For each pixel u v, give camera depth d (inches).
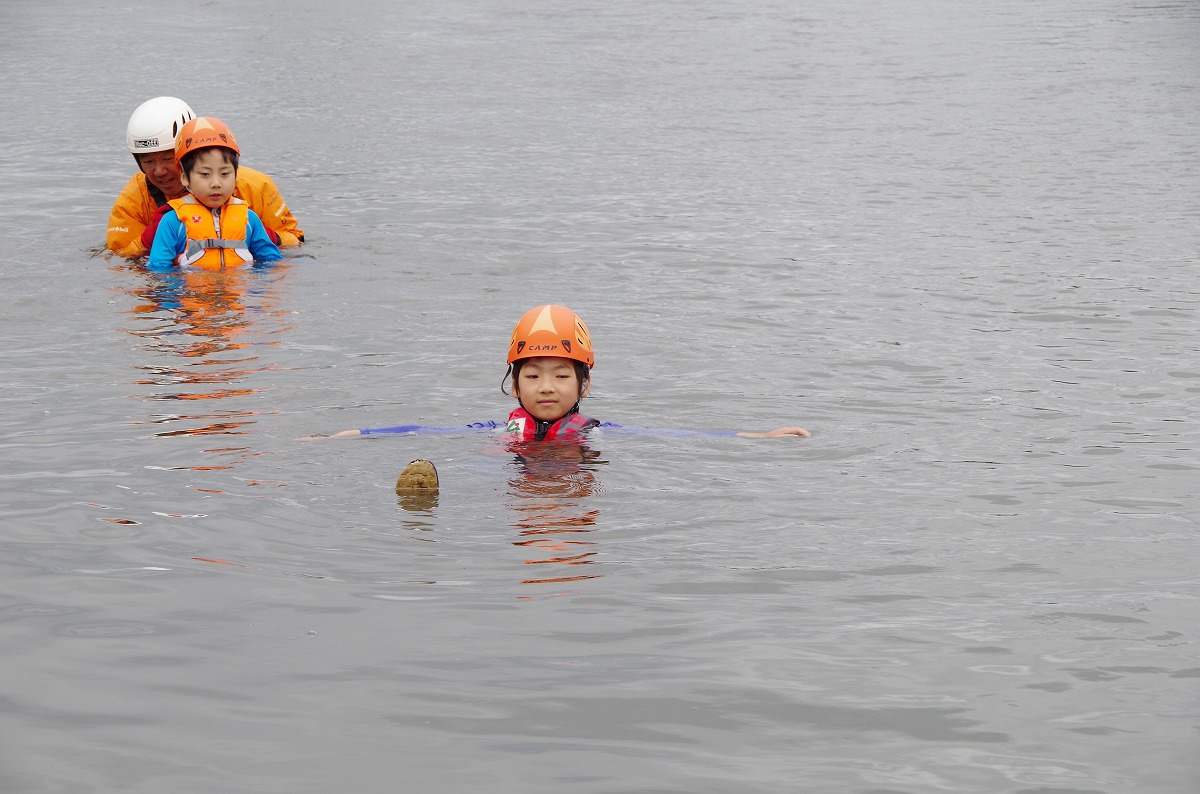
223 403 258.7
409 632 153.3
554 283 376.8
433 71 971.3
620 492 206.1
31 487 206.2
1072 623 156.6
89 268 393.4
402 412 254.4
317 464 218.8
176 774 122.3
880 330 322.7
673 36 1176.8
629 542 184.5
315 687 139.2
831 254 416.5
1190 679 141.8
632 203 512.4
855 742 128.9
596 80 921.5
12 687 139.3
